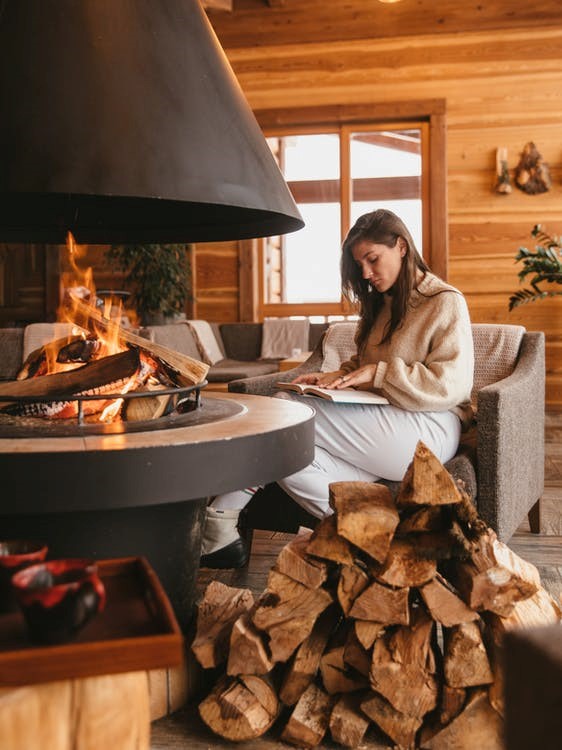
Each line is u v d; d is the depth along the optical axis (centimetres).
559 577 228
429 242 628
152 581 98
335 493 152
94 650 82
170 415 166
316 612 143
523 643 69
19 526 141
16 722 82
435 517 142
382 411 208
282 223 210
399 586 139
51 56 163
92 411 167
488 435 211
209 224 230
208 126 172
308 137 643
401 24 618
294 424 154
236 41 635
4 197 223
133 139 160
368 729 146
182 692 154
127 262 603
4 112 158
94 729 86
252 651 142
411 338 214
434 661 140
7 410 167
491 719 137
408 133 631
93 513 144
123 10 171
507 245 618
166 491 131
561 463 406
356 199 641
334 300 650
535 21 604
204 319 660
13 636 87
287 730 141
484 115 615
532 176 606
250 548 251
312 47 628
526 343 267
